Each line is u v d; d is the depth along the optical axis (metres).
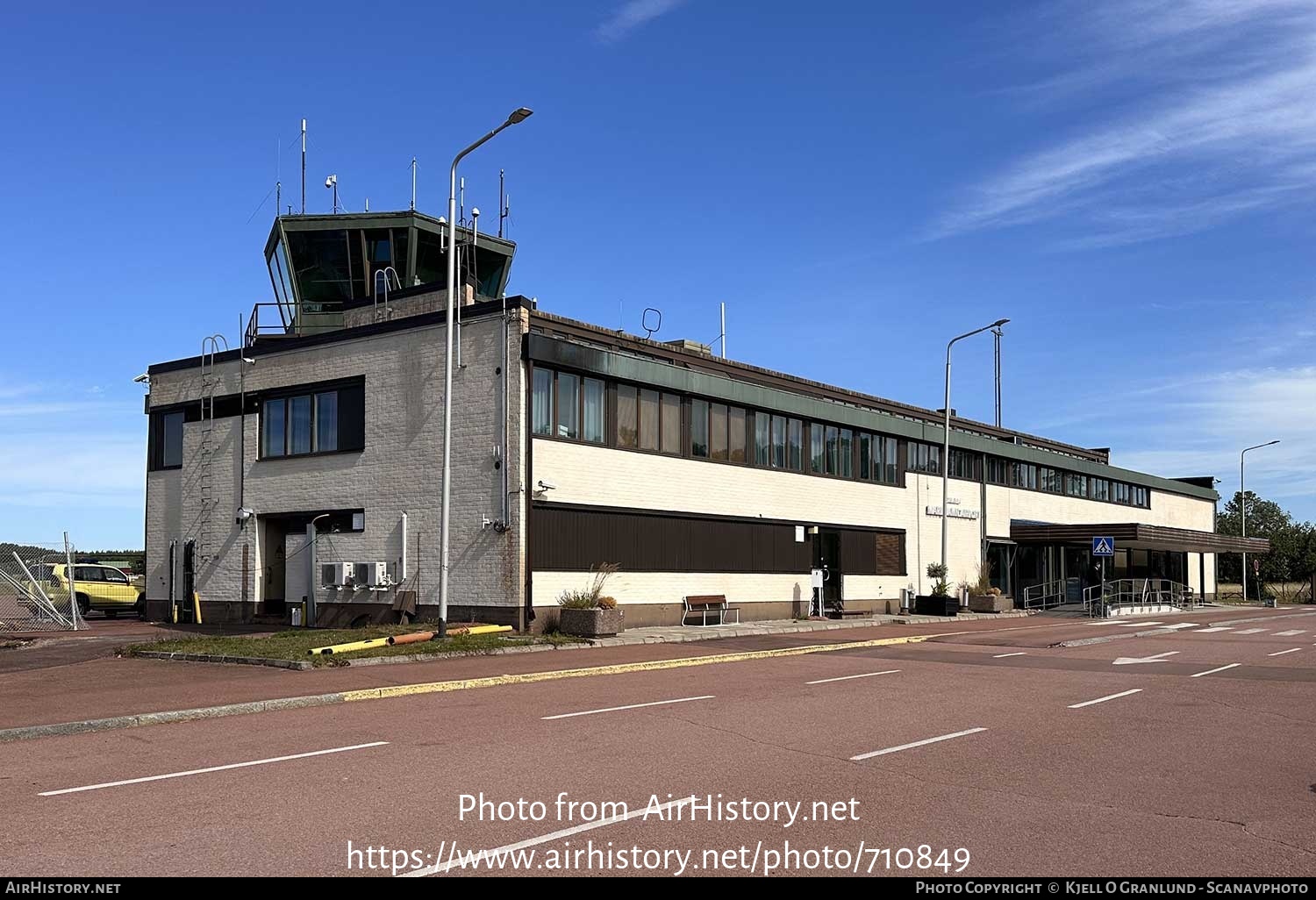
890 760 10.14
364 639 21.48
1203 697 15.50
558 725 12.23
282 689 15.41
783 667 20.11
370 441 28.55
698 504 30.86
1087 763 10.13
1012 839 7.34
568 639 24.00
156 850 6.89
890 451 40.62
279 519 30.92
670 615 29.59
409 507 27.55
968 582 45.00
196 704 13.75
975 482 46.16
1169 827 7.71
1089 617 43.38
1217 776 9.59
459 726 12.16
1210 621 40.31
